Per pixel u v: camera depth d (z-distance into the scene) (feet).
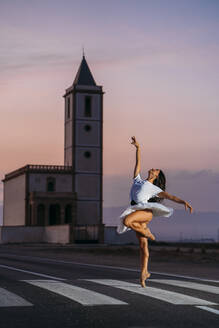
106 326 21.66
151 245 205.57
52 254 115.44
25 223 270.05
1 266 63.72
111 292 30.83
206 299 28.84
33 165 273.13
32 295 29.60
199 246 189.67
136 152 30.96
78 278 45.65
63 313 24.32
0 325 21.74
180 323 22.33
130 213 29.01
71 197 267.39
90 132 282.15
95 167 280.92
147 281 38.86
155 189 29.09
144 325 21.88
